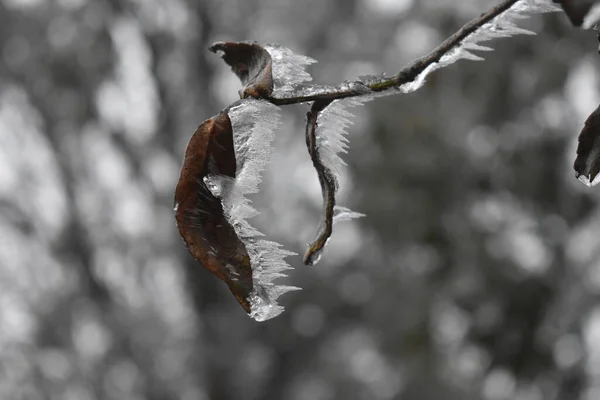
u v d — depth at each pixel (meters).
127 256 17.73
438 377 10.75
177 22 16.14
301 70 1.46
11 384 16.17
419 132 10.05
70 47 14.94
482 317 9.58
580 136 1.47
